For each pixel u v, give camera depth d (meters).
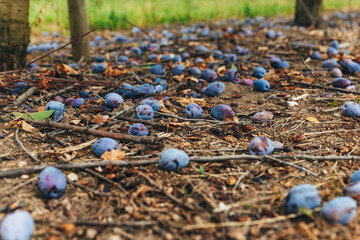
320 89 0.95
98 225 0.47
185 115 0.79
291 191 0.50
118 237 0.46
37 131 0.69
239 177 0.57
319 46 1.42
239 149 0.64
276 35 1.73
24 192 0.52
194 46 1.50
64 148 0.63
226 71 1.04
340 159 0.61
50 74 0.98
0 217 0.48
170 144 0.67
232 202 0.52
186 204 0.51
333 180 0.56
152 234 0.46
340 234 0.46
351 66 1.07
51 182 0.51
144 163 0.59
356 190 0.51
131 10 2.32
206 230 0.46
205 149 0.65
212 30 1.91
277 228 0.47
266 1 3.23
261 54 1.34
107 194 0.53
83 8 1.20
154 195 0.53
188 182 0.56
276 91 0.94
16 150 0.62
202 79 1.00
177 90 0.94
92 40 1.67
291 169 0.59
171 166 0.57
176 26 2.17
